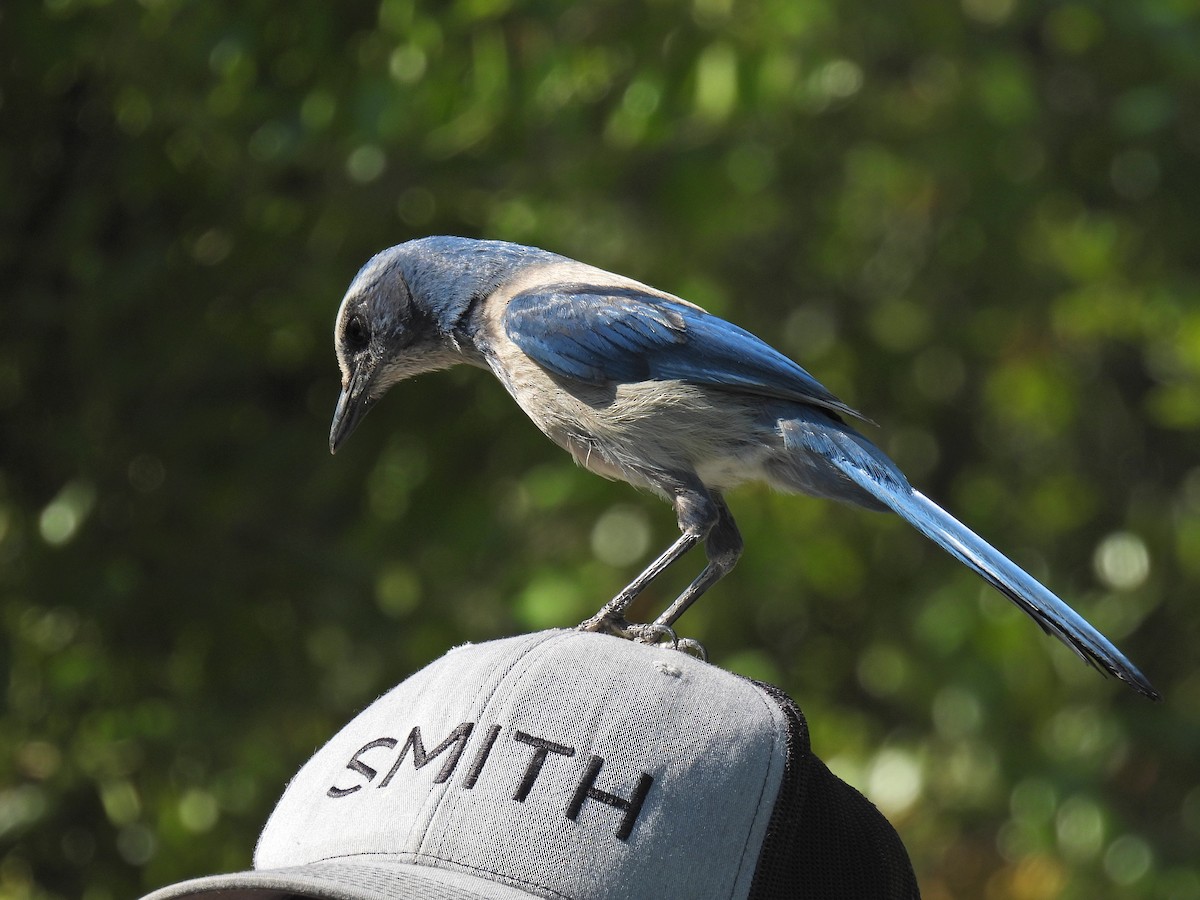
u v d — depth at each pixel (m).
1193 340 13.63
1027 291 15.36
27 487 12.03
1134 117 13.55
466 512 12.73
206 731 11.95
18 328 11.70
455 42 11.80
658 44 12.26
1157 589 14.54
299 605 12.48
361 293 7.72
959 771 13.91
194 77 11.53
